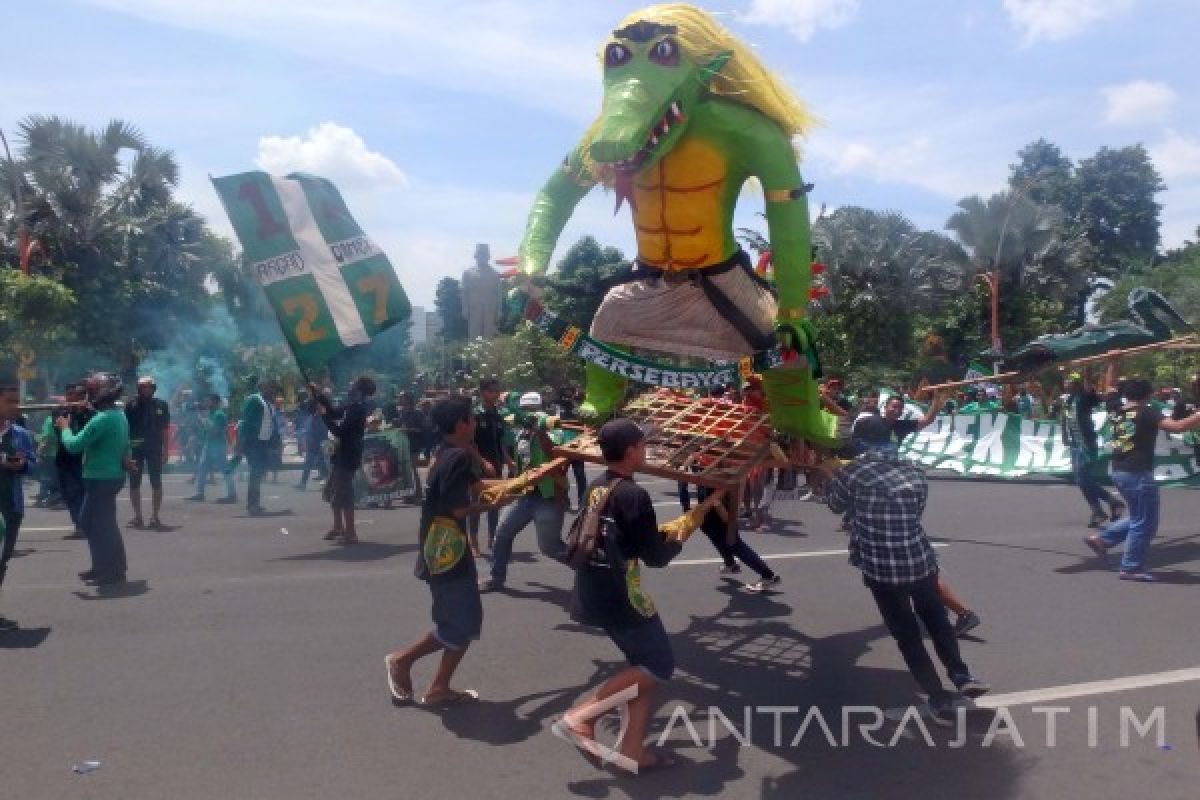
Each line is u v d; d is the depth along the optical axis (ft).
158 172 95.45
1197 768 14.79
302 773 14.85
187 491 50.60
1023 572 28.17
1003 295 107.96
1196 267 115.14
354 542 33.83
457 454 17.51
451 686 18.72
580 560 14.94
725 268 18.81
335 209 26.68
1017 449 52.44
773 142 17.81
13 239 86.38
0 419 23.89
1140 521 26.81
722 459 19.67
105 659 20.30
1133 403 27.09
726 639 22.11
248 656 20.53
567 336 19.56
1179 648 20.57
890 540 16.61
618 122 16.60
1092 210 167.12
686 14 17.78
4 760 15.26
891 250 98.84
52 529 37.01
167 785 14.40
